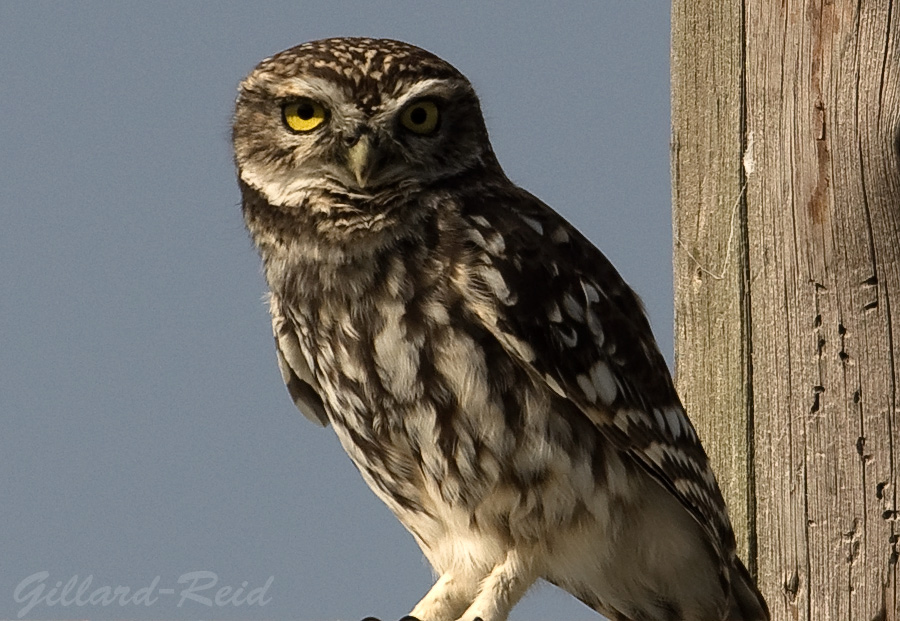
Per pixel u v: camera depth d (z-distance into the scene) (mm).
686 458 7566
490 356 7031
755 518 7363
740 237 7383
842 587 6906
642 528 7762
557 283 7277
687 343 7867
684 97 7746
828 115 6824
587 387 7227
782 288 7094
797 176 6973
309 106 7336
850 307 6812
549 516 7395
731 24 7406
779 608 7188
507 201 7527
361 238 7164
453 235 7082
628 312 7777
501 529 7496
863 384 6805
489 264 6996
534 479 7270
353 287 7195
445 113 7410
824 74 6832
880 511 6781
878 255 6730
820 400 6953
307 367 8109
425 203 7211
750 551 7387
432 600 7824
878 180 6707
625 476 7562
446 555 7918
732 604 7508
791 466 7086
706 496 7484
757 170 7223
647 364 7633
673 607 8234
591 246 7906
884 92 6668
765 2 7145
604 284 7707
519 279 7070
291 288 7543
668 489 7457
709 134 7594
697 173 7688
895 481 6742
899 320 6695
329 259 7250
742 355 7395
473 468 7250
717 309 7582
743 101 7359
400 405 7289
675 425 7605
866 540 6824
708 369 7699
